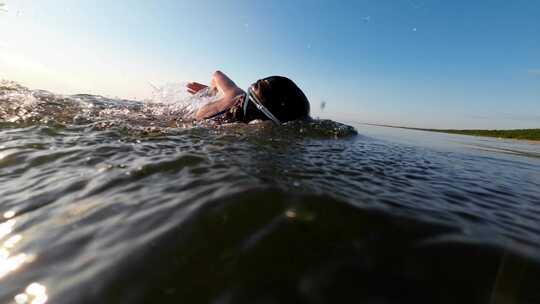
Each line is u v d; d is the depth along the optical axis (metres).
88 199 1.30
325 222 1.08
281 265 0.85
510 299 0.75
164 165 1.70
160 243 0.96
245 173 1.58
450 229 1.09
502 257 0.92
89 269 0.85
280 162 1.90
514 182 2.19
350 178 1.68
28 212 1.20
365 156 2.46
